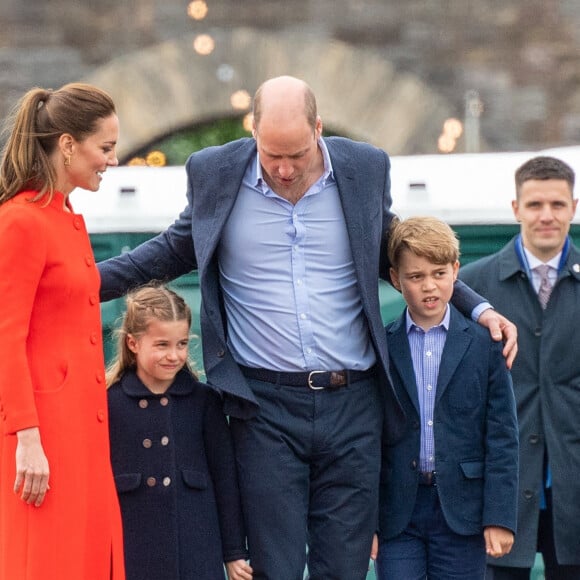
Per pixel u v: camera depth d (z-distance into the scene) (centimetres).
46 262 1773
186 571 1895
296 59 4394
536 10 4303
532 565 2233
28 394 1731
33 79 4375
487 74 4331
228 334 1944
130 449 1914
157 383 1936
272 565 1888
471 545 1992
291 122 1795
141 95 4403
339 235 1909
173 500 1902
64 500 1777
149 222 2467
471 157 2534
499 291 2294
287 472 1897
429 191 2483
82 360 1802
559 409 2241
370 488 1931
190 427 1931
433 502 1989
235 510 1925
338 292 1912
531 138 4319
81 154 1802
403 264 1956
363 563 1933
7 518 1775
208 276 1900
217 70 4406
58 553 1773
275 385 1902
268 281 1905
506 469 1975
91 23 4384
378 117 4372
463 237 2478
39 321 1780
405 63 4362
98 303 1844
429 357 1998
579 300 2261
